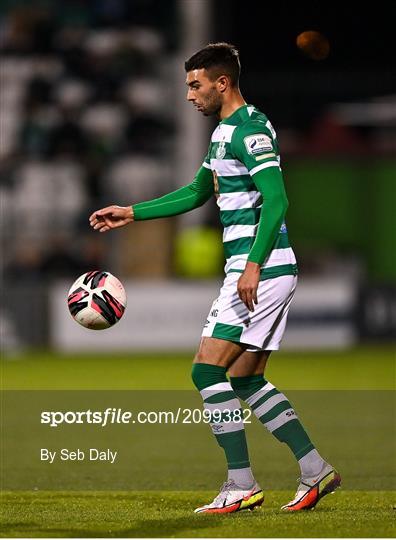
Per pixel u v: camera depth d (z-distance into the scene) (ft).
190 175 285.23
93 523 62.95
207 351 65.67
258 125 64.59
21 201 280.31
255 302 63.05
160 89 294.46
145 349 226.79
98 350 226.38
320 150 283.79
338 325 231.30
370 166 281.95
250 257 62.95
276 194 63.10
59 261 254.88
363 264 281.33
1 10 299.58
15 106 291.58
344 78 300.81
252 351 66.59
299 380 169.99
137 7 300.40
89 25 300.61
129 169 284.41
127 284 227.20
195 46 297.33
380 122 294.05
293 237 283.59
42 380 169.99
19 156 285.64
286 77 303.07
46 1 300.61
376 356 211.20
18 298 225.56
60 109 291.58
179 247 255.70
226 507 66.23
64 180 282.36
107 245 255.09
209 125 289.33
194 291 228.02
